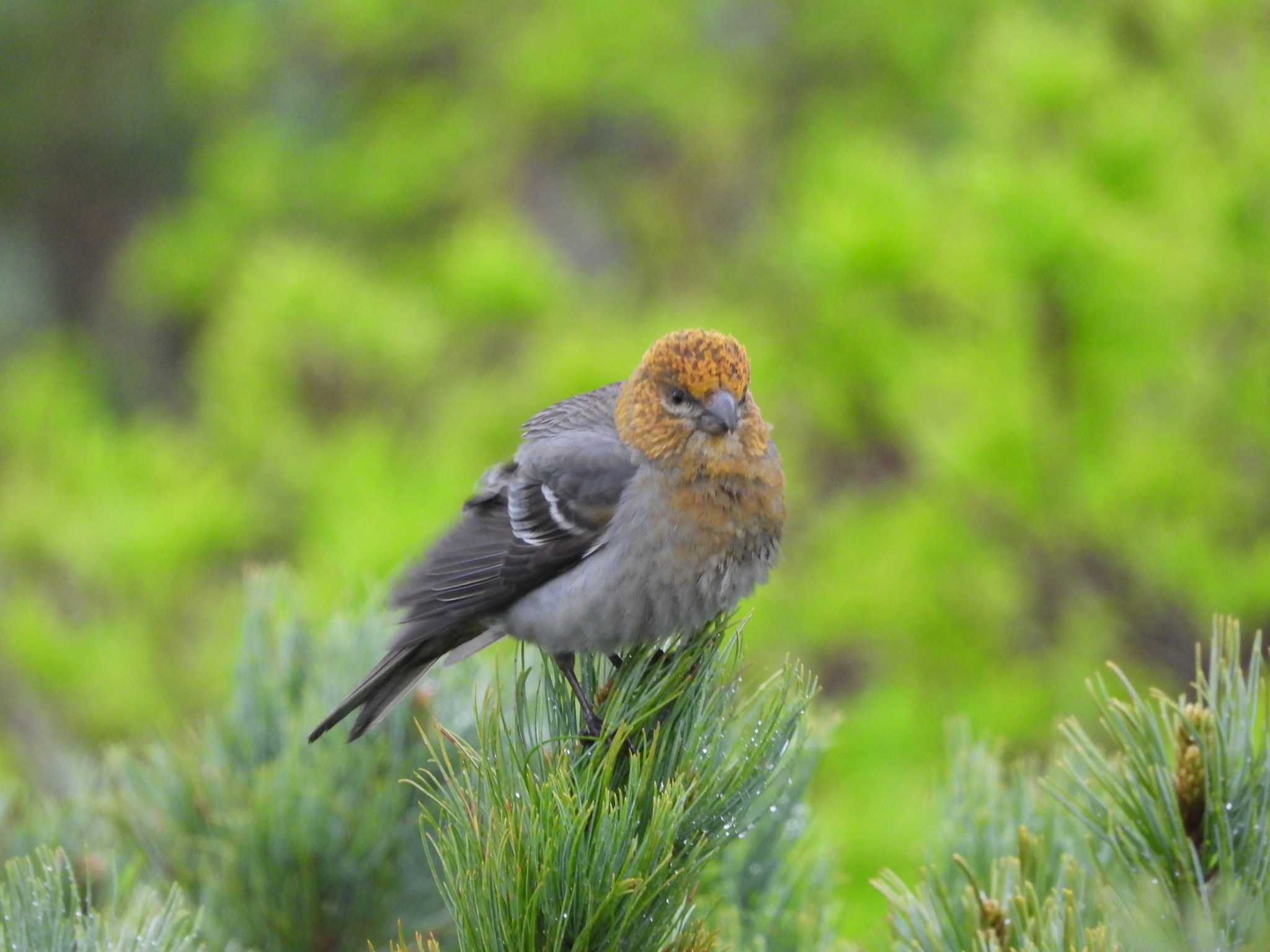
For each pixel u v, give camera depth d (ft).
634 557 23.39
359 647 20.71
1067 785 16.74
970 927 15.23
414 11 71.72
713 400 22.99
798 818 18.53
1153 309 32.91
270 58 76.23
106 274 88.02
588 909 13.87
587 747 16.78
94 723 41.34
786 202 59.67
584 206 72.23
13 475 47.96
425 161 70.28
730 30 71.72
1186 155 35.29
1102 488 34.94
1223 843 14.39
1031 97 35.32
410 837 18.30
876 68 70.03
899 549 37.52
